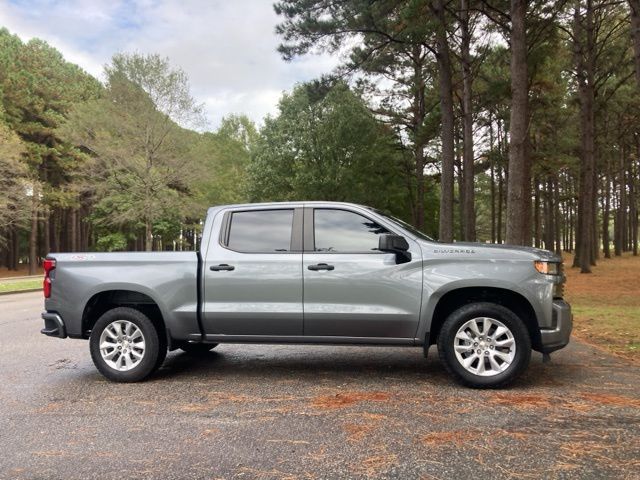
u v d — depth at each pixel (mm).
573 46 24500
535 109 23516
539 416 4309
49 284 5949
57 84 38000
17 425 4344
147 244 28922
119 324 5828
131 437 4020
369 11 17656
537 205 37531
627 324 9078
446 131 18172
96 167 29172
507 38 19828
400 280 5316
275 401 4902
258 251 5668
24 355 7414
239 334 5668
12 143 28844
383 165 33094
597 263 29891
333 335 5484
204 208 31344
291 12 18578
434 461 3443
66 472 3398
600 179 39875
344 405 4723
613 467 3305
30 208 31094
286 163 34219
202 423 4312
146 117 27578
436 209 39250
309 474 3297
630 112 29375
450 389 5203
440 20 17031
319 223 5688
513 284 5113
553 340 5078
